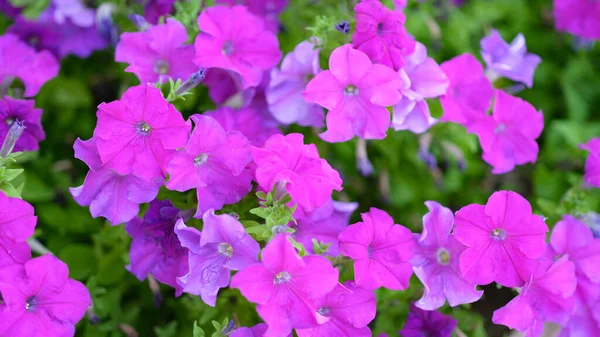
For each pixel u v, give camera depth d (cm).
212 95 98
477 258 89
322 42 95
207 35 94
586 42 120
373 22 91
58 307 87
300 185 85
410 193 113
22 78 101
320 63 97
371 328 101
